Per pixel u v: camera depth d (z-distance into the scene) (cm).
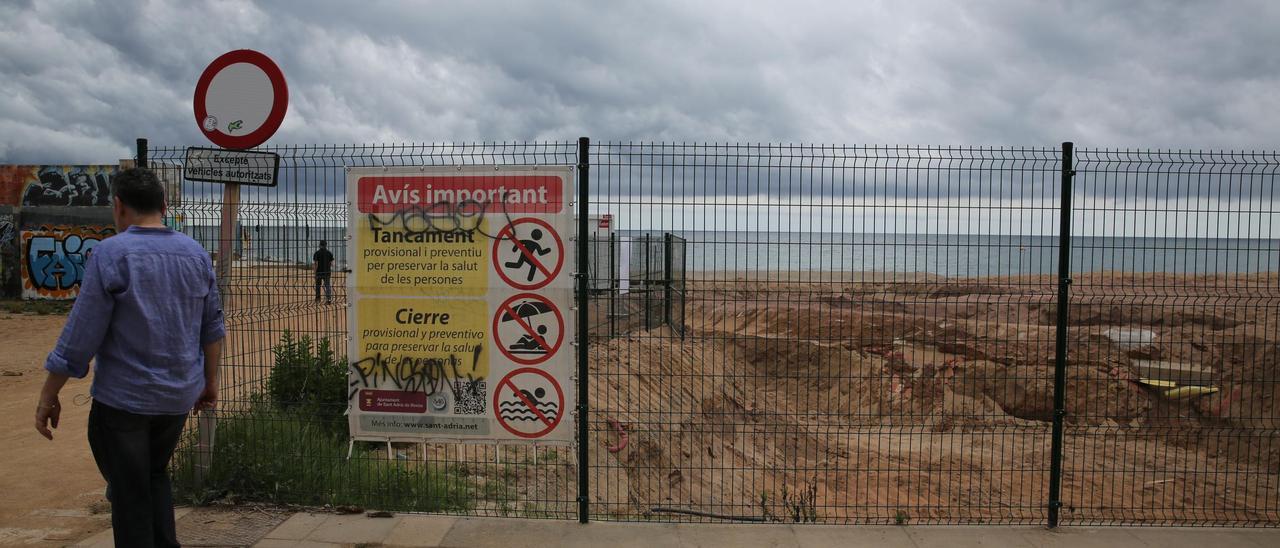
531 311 522
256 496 566
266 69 546
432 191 522
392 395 536
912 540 511
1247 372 1271
